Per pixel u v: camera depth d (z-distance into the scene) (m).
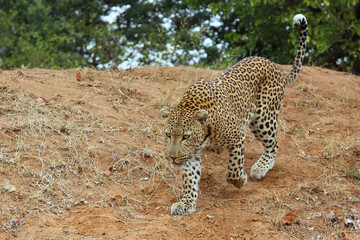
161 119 12.19
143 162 10.37
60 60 31.94
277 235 8.19
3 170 9.02
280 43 29.64
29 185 8.88
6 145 9.69
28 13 41.09
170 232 8.07
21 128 10.27
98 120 11.32
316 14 25.69
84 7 40.38
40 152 9.73
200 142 8.65
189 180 9.05
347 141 12.13
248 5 26.55
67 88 12.69
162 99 13.03
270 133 10.60
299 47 11.50
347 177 10.48
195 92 8.83
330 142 12.15
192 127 8.38
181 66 15.95
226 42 31.62
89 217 8.36
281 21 25.95
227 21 31.77
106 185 9.47
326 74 16.67
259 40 29.33
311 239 8.12
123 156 10.33
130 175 9.94
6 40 35.09
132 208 8.91
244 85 9.90
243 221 8.55
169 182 9.97
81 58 32.22
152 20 31.45
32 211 8.27
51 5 43.28
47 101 11.55
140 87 13.84
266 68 10.47
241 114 9.73
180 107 8.63
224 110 9.03
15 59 29.75
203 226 8.32
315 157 11.42
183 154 8.41
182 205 8.83
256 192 9.77
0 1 42.06
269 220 8.63
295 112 13.91
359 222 8.61
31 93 11.84
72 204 8.73
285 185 10.12
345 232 8.34
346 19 24.97
